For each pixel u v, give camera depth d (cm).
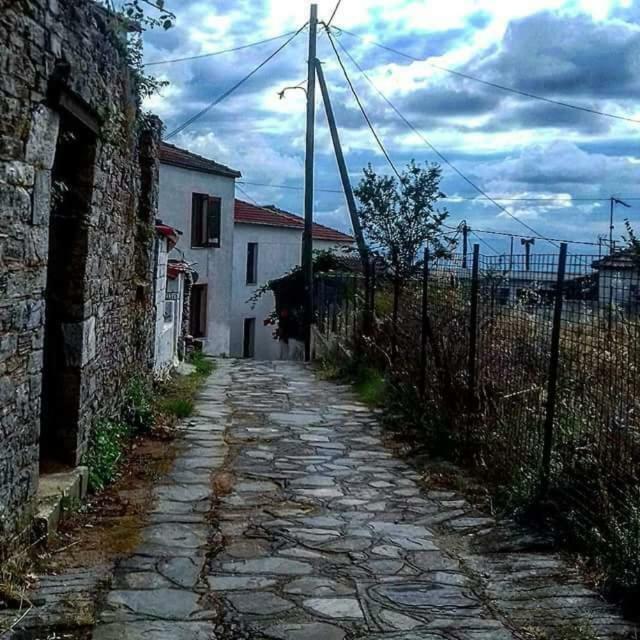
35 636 363
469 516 596
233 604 416
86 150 573
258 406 1063
